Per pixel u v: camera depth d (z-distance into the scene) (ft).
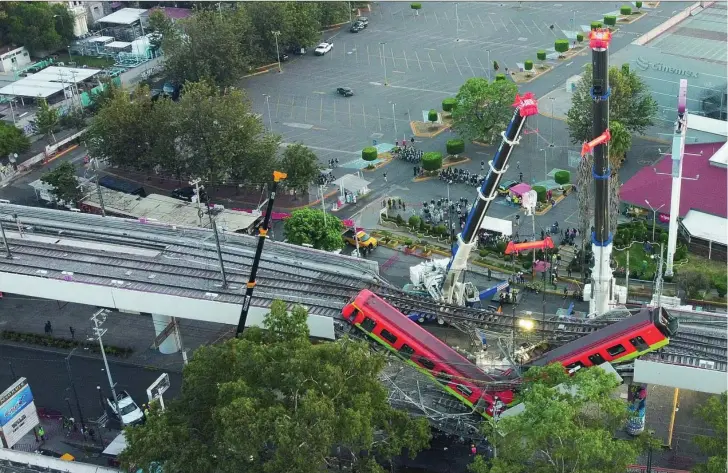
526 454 401.49
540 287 647.97
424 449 504.02
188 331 623.36
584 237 645.51
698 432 505.66
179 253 606.96
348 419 402.72
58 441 527.81
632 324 462.60
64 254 603.67
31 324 640.17
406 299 554.05
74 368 592.19
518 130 511.81
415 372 515.50
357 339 512.63
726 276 635.66
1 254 602.03
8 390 494.59
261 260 599.16
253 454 401.49
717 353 495.41
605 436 393.91
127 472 437.17
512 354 506.48
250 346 439.22
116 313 648.38
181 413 443.73
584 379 420.36
